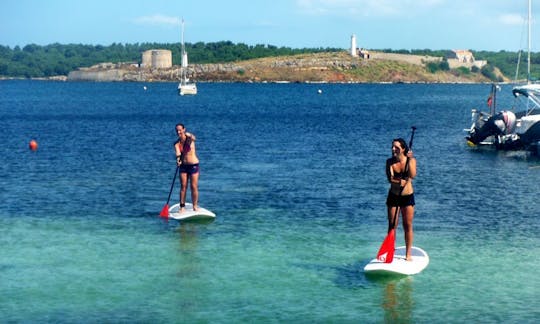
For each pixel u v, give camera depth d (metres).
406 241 15.81
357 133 55.94
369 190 26.30
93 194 25.11
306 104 122.81
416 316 12.98
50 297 13.88
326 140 48.84
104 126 64.56
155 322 12.62
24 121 72.81
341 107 110.50
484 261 16.47
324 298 13.91
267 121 73.75
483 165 34.44
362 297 13.99
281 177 29.58
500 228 19.92
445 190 26.50
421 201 24.12
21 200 23.78
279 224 20.34
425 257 16.16
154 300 13.73
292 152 40.19
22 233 19.05
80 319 12.73
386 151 41.09
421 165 34.44
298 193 25.52
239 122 71.81
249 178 29.25
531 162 35.69
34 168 32.25
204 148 42.34
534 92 45.38
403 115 85.81
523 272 15.62
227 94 177.25
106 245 17.81
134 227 19.84
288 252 17.23
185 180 20.92
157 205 23.14
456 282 14.92
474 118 45.97
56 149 41.44
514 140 41.25
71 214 21.56
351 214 21.84
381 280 15.06
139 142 46.88
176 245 17.84
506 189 26.78
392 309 13.34
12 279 14.99
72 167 32.72
